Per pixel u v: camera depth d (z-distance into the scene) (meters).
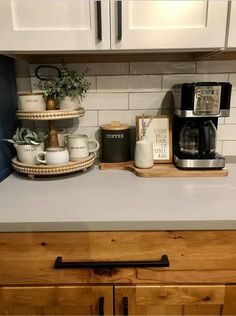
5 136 1.15
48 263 0.80
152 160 1.17
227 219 0.77
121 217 0.78
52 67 1.21
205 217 0.77
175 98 1.20
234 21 0.91
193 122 1.12
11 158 1.21
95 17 0.92
